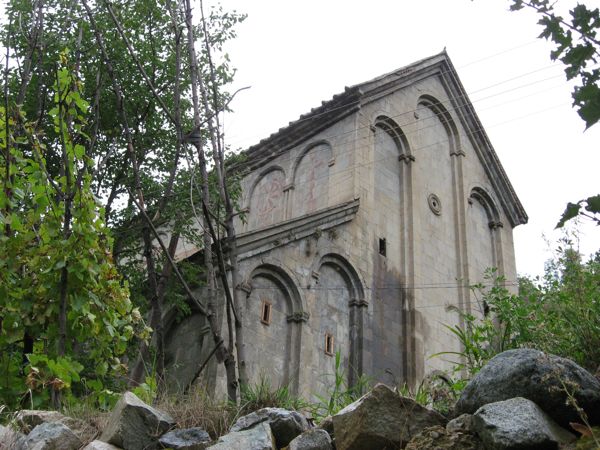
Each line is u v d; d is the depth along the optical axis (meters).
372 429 6.16
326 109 25.95
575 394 5.62
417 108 28.25
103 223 9.21
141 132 17.36
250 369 18.28
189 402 7.90
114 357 9.68
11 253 8.98
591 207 5.15
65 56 10.37
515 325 8.77
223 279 10.05
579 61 5.34
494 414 5.55
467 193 28.58
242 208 26.73
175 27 11.37
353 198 23.78
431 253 25.95
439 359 23.88
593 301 7.82
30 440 6.89
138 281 17.27
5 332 8.84
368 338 21.94
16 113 10.07
